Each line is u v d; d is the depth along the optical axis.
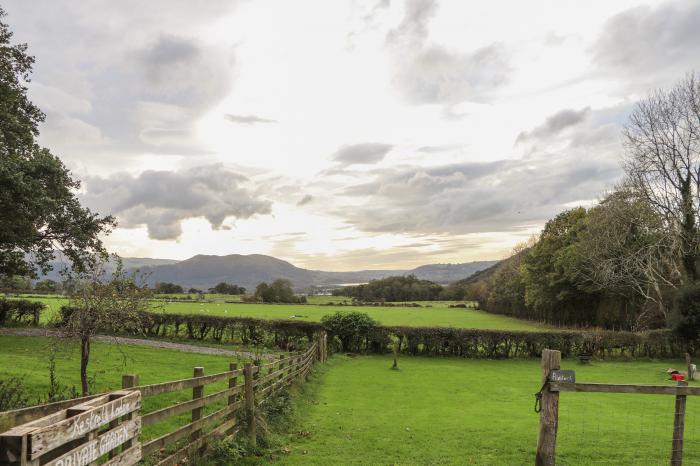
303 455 9.45
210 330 37.12
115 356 24.33
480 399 18.06
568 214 65.06
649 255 40.59
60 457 3.48
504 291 92.25
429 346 34.66
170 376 18.86
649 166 41.66
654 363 32.53
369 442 10.91
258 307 80.38
